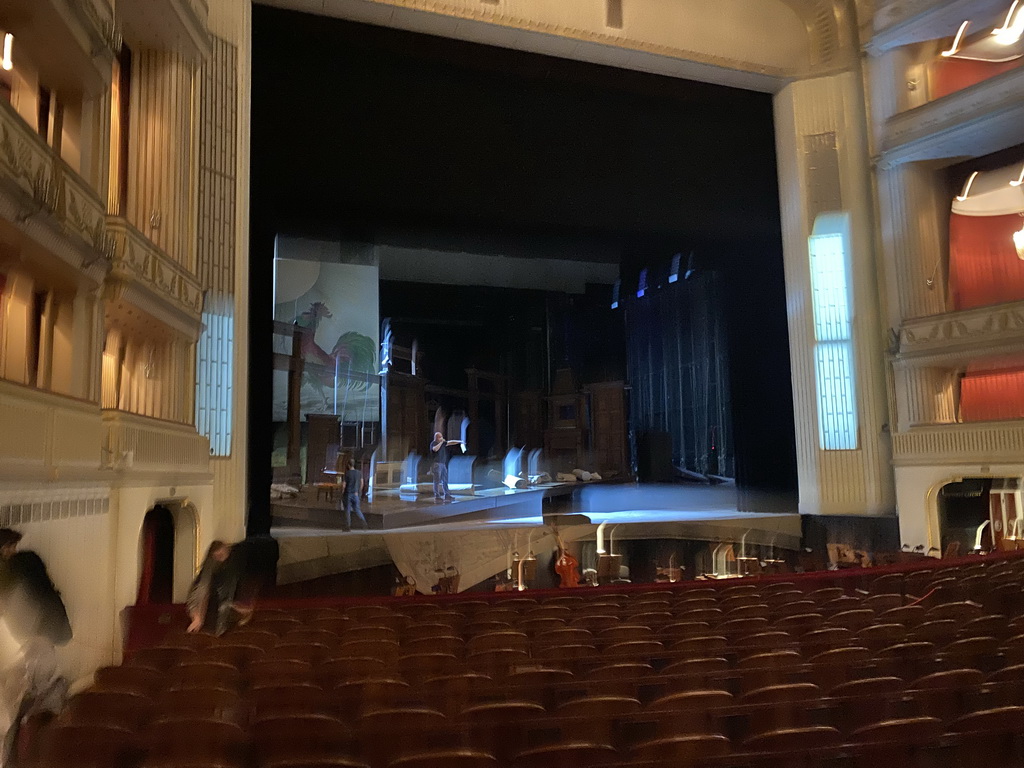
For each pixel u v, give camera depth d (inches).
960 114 548.1
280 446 637.3
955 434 546.9
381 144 558.6
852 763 128.0
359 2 505.0
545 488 685.9
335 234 614.2
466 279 736.3
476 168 588.7
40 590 175.3
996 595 252.8
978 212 585.3
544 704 166.6
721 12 612.4
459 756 114.1
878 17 604.4
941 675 153.9
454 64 563.5
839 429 611.5
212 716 150.2
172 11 348.8
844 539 589.3
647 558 556.4
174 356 379.2
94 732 131.9
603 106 614.9
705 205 650.2
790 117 643.5
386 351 761.0
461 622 241.8
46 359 268.8
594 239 661.3
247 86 469.7
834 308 621.0
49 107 278.2
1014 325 523.2
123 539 276.1
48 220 231.0
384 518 503.5
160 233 366.3
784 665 173.9
